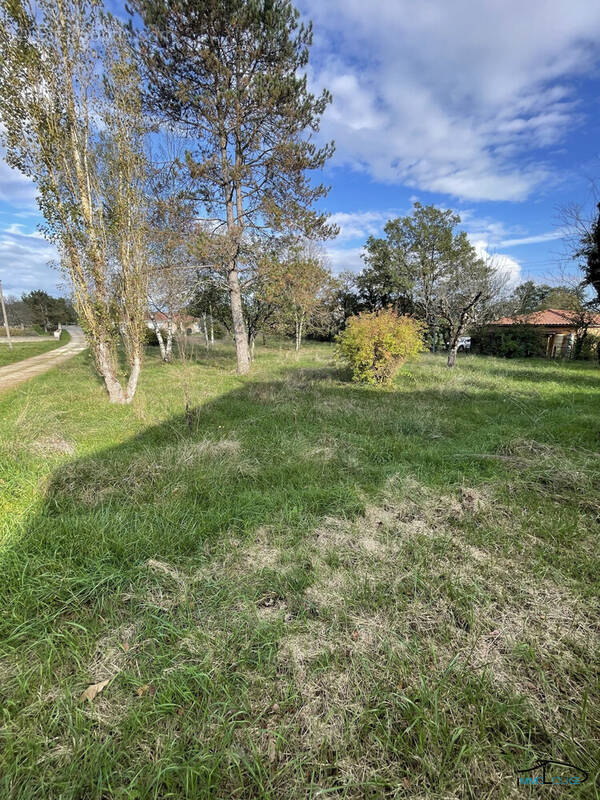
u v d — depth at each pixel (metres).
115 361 7.68
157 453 4.11
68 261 6.85
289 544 2.55
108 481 3.45
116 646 1.74
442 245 21.34
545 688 1.54
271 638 1.77
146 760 1.29
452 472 3.70
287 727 1.39
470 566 2.29
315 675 1.60
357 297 26.00
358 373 9.39
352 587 2.11
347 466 3.90
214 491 3.25
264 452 4.27
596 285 12.23
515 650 1.71
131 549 2.40
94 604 1.96
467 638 1.79
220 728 1.38
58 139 6.16
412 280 21.78
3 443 4.04
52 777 1.23
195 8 8.59
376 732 1.38
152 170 9.48
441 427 5.35
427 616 1.92
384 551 2.47
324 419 5.90
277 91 9.10
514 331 19.67
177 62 9.48
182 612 1.92
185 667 1.60
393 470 3.76
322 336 30.70
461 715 1.43
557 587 2.11
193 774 1.23
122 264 7.14
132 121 6.86
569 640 1.76
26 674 1.56
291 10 9.35
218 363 15.54
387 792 1.23
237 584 2.13
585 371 12.12
